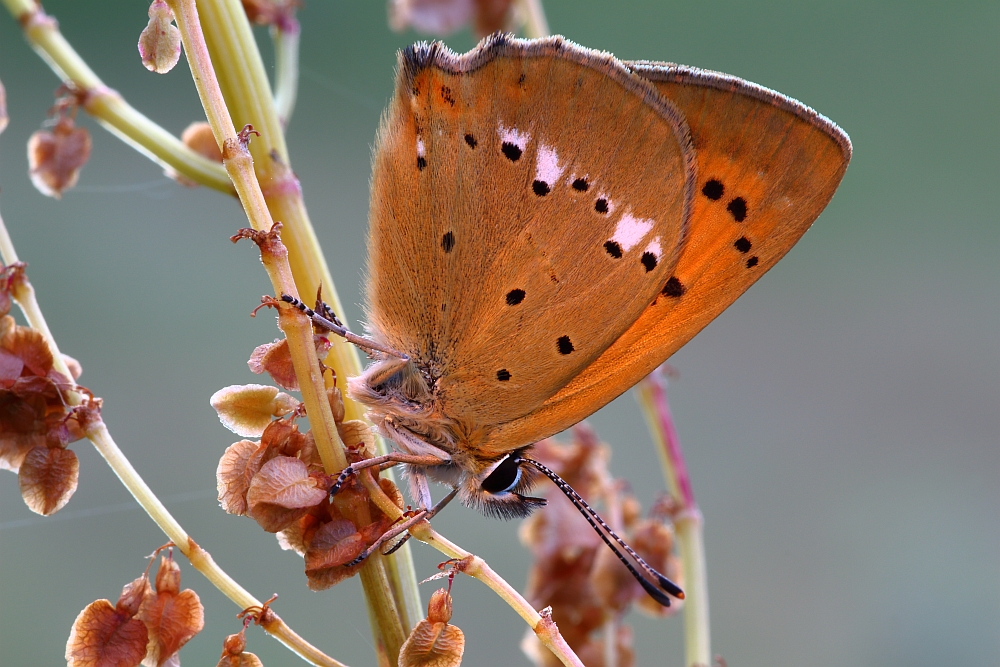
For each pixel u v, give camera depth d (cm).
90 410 20
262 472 20
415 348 21
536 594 22
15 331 20
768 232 21
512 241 21
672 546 22
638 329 21
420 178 21
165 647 20
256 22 22
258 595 25
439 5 23
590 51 21
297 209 21
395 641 21
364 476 21
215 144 21
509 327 21
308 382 20
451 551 20
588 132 21
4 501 26
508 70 21
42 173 21
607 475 22
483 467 21
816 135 21
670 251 21
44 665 25
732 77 21
